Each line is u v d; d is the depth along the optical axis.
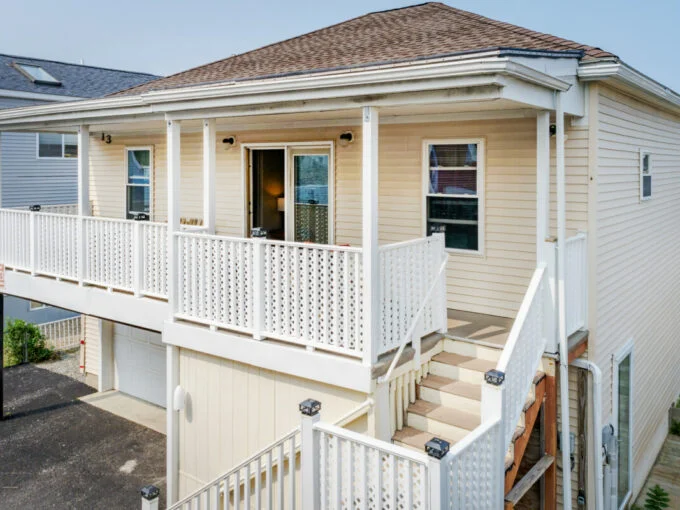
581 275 6.72
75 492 8.52
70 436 10.52
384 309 5.65
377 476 4.10
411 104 5.24
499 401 4.29
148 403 12.18
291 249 6.14
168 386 7.30
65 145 20.16
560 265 5.98
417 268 6.09
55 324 17.62
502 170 7.25
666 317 11.03
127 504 8.18
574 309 6.52
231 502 6.55
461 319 7.28
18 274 9.80
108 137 11.91
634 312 8.63
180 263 7.13
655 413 10.38
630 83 6.89
